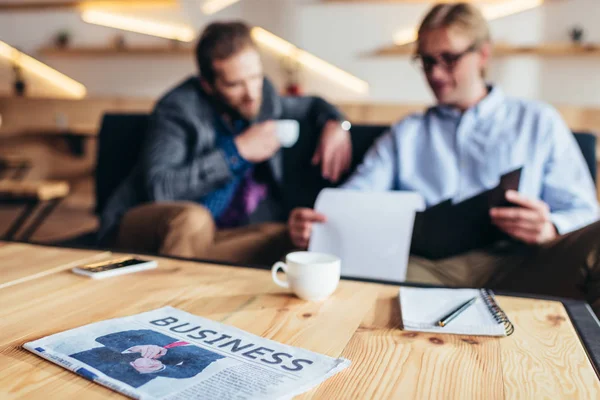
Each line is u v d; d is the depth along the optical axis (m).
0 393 0.51
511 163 1.66
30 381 0.54
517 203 1.36
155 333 0.66
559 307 0.83
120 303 0.78
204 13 4.86
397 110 4.47
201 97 1.99
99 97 5.18
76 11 5.12
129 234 1.57
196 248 1.51
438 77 1.74
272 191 1.96
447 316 0.74
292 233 1.47
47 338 0.63
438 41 1.71
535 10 4.17
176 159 1.88
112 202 1.86
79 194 5.08
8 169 4.91
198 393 0.51
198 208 1.54
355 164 1.93
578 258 1.22
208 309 0.77
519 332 0.72
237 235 1.70
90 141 5.00
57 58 5.24
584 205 1.57
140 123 2.04
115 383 0.52
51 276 0.92
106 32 5.09
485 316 0.75
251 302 0.81
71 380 0.54
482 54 1.74
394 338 0.68
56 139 5.05
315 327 0.71
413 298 0.82
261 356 0.60
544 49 4.04
